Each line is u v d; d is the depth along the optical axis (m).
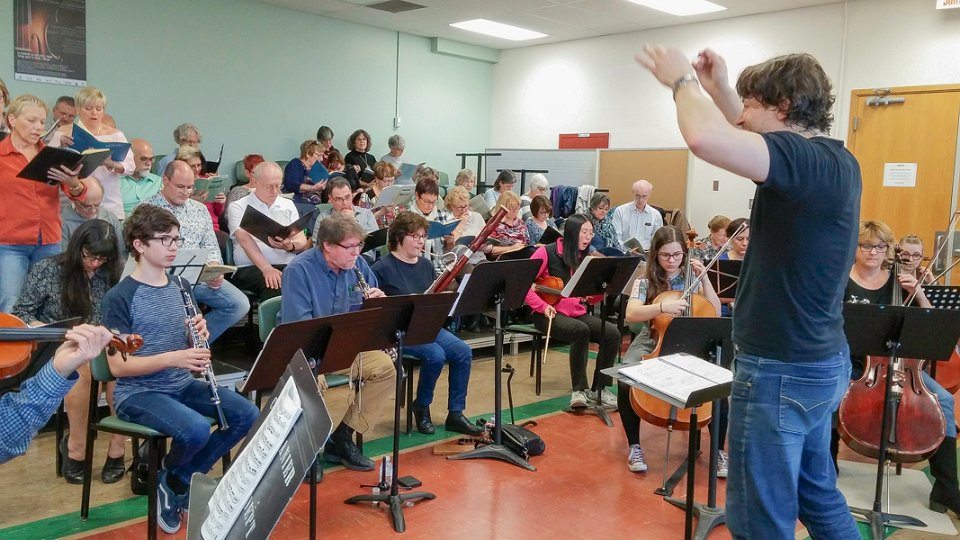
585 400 4.46
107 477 3.29
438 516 3.04
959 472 3.66
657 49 1.60
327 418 1.16
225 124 8.20
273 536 2.83
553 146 10.37
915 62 7.17
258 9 8.31
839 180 1.63
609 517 3.09
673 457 3.79
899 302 3.42
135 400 2.76
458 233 5.95
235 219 4.81
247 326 5.00
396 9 8.47
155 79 7.62
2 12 6.58
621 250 5.93
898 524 3.06
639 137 9.46
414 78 9.98
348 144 8.76
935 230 7.18
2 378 1.80
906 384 3.19
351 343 2.79
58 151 3.33
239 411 2.89
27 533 2.79
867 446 3.15
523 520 3.03
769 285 1.72
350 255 3.32
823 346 1.71
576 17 8.62
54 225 3.77
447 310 3.14
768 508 1.77
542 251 4.67
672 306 3.47
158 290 2.86
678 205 8.70
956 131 6.99
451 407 4.08
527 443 3.70
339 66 9.14
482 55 10.62
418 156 10.19
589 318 4.66
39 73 6.84
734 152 1.51
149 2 7.49
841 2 7.56
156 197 4.27
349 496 3.20
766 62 1.77
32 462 3.51
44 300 3.07
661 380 2.38
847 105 7.63
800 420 1.75
